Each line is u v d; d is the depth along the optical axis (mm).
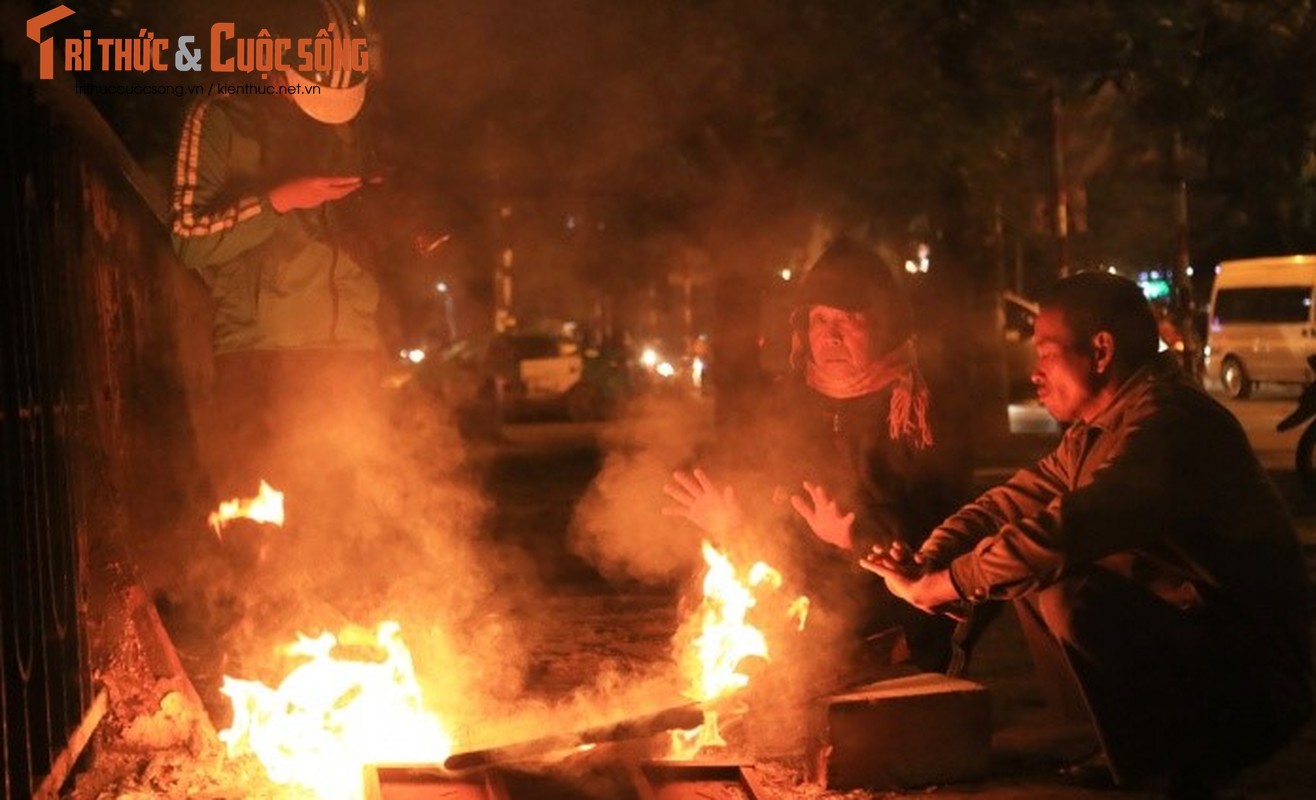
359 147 7812
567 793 5855
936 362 10594
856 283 6594
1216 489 5348
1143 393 5574
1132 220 35312
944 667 6773
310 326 7551
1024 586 5477
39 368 5773
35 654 5484
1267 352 35781
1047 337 5684
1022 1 15961
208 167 7258
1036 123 18266
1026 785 6062
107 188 8078
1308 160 18328
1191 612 5422
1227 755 5449
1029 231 19016
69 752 5734
